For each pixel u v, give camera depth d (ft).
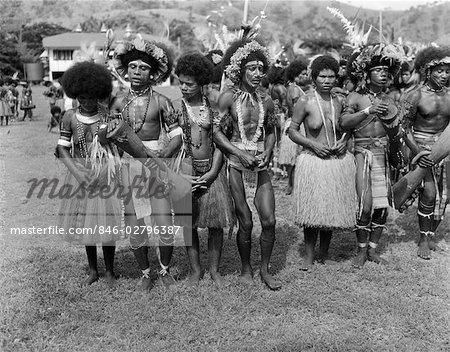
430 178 17.53
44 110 83.97
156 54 14.35
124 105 14.71
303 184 16.10
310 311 13.75
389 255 18.17
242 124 14.76
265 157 15.03
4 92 62.85
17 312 13.44
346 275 16.21
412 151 17.26
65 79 14.14
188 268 16.81
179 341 12.14
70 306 13.84
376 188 16.74
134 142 13.88
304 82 27.86
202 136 14.69
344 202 15.88
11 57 151.02
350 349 11.84
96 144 14.38
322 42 101.65
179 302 14.08
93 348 11.93
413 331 12.68
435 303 14.25
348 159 16.20
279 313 13.65
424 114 17.44
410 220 22.22
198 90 14.84
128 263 17.16
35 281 15.39
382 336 12.51
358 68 16.42
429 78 17.34
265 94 15.55
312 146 16.10
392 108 15.88
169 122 14.64
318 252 18.25
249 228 15.21
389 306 13.92
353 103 16.51
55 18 320.70
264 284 15.37
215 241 15.48
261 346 11.91
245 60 14.58
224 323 12.99
